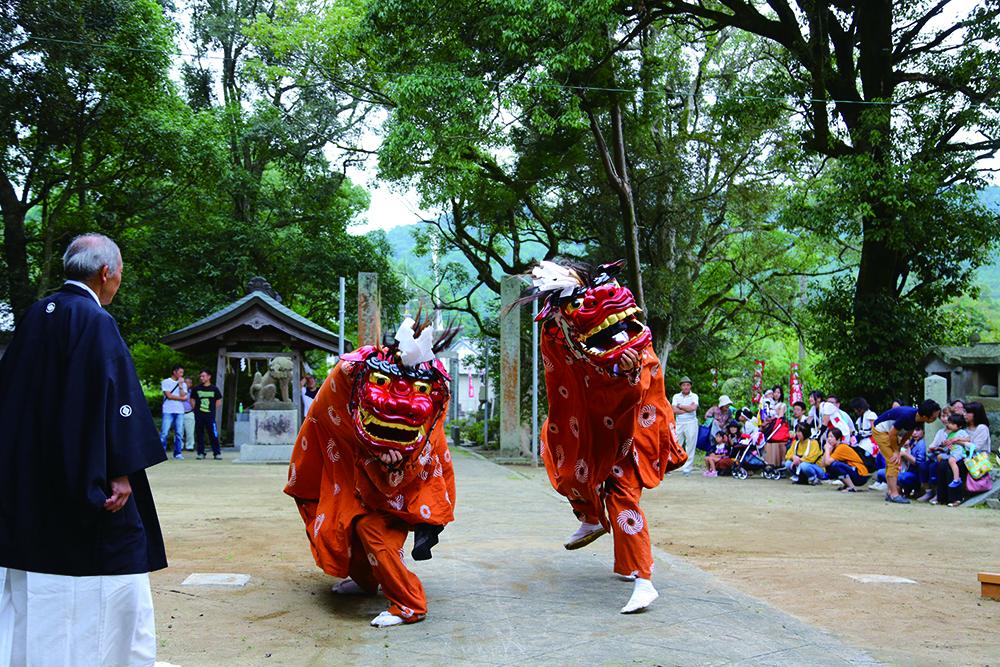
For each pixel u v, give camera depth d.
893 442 12.27
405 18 17.38
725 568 6.40
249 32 25.73
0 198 19.80
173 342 19.47
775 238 27.98
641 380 5.02
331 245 28.48
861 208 18.03
